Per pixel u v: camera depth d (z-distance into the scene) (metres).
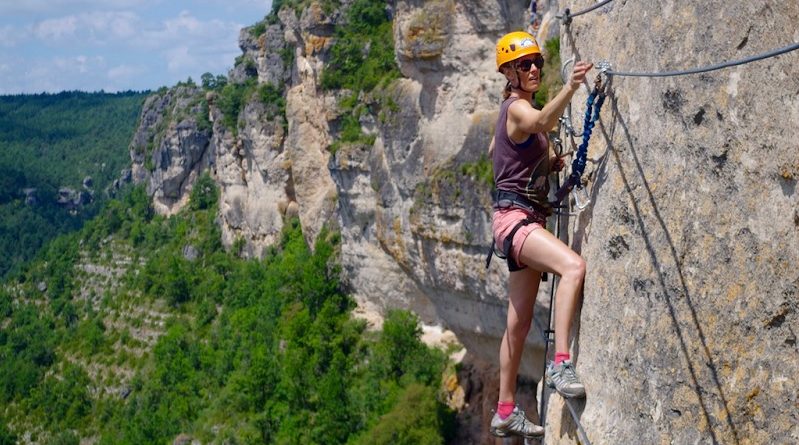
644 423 6.55
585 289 7.44
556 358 7.36
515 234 7.69
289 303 65.88
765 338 5.64
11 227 169.50
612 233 7.02
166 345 83.50
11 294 126.00
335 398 48.47
